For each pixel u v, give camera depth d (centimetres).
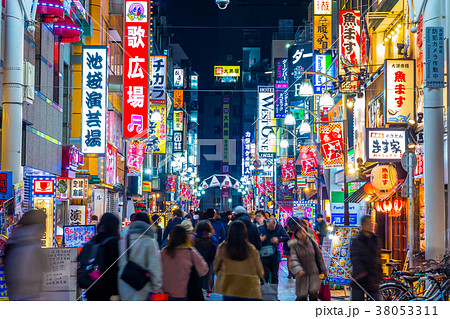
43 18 2047
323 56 3162
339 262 1418
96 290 786
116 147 3906
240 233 802
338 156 2502
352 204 3012
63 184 2284
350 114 3027
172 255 824
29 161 1908
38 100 2048
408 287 1155
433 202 1276
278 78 5662
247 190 8500
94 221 1998
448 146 1260
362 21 2531
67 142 2817
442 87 1282
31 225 709
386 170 1850
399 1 2172
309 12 5891
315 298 988
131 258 764
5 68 1243
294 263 980
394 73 1833
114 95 3800
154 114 2950
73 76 2944
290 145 5953
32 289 691
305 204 3017
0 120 1642
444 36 1290
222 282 799
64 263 845
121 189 4169
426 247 1277
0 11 1584
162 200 6819
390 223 2277
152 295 764
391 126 1922
